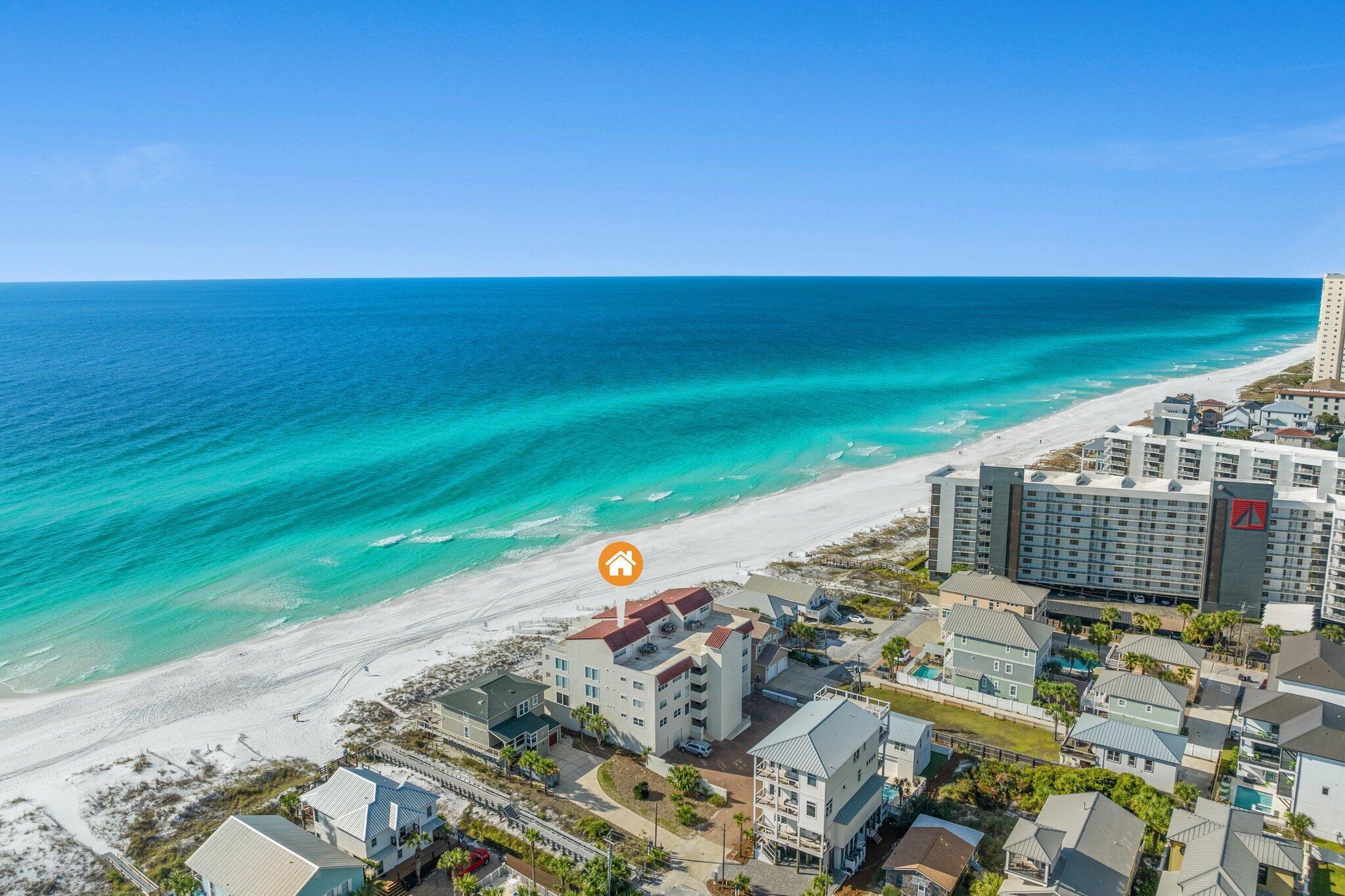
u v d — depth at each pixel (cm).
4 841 7612
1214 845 6275
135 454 19575
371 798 7169
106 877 7144
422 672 10831
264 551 14662
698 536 16025
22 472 17962
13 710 9894
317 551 14800
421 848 7219
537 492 18350
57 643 11431
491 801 7919
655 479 19538
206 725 9569
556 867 6688
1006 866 6338
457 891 6681
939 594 12325
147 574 13588
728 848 7231
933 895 6462
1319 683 8206
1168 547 12144
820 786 6662
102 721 9638
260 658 11200
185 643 11575
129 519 15725
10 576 13250
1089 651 11019
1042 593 11256
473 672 10775
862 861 7019
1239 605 11744
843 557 14838
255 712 9838
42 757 8956
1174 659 9688
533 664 10925
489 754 8650
